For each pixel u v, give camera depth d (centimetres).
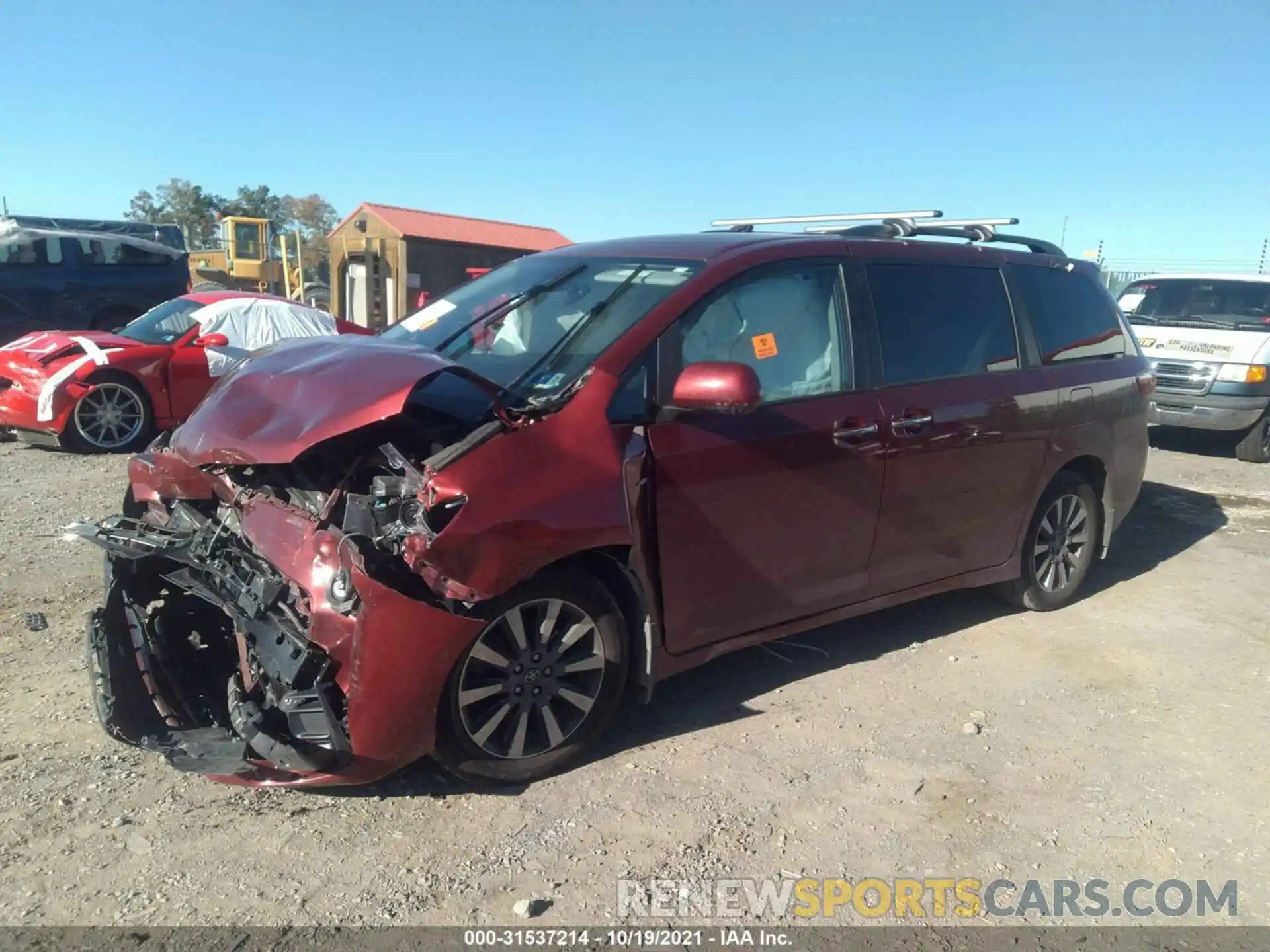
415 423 345
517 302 424
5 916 271
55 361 902
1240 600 577
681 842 318
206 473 371
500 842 314
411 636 302
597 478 336
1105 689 448
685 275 391
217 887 287
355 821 323
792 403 398
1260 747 399
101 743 365
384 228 2180
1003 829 335
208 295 1048
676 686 435
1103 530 563
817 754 378
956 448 455
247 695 328
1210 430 1041
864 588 438
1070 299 541
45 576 539
